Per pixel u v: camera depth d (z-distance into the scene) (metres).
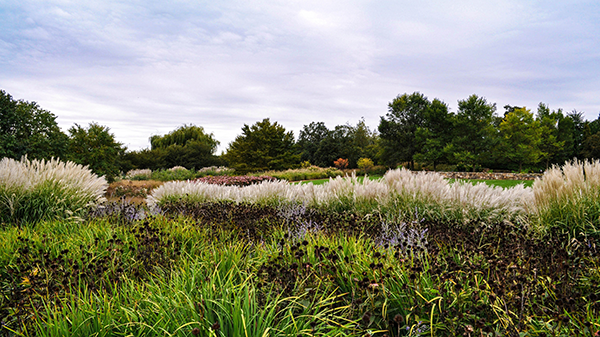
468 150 34.44
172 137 49.69
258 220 5.82
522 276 2.33
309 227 4.53
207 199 8.67
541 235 4.01
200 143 45.50
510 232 3.98
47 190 5.98
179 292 2.26
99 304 2.28
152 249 3.57
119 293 2.55
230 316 2.01
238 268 2.99
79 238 3.99
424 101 40.12
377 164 45.59
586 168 4.34
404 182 6.21
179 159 43.12
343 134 60.97
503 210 5.36
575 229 4.01
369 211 6.09
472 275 2.53
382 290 2.35
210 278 2.50
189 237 4.20
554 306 2.22
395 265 2.67
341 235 3.84
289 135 38.34
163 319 2.02
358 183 6.94
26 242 3.61
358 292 2.51
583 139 42.50
